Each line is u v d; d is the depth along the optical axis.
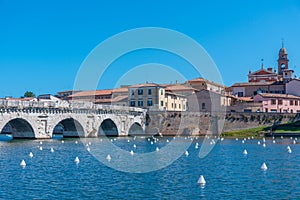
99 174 51.16
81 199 37.25
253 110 161.62
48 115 108.88
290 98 171.62
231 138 126.69
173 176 49.81
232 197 37.91
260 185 43.41
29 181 45.66
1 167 56.16
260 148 88.56
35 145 91.88
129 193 39.88
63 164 60.12
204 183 44.50
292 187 42.25
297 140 113.00
